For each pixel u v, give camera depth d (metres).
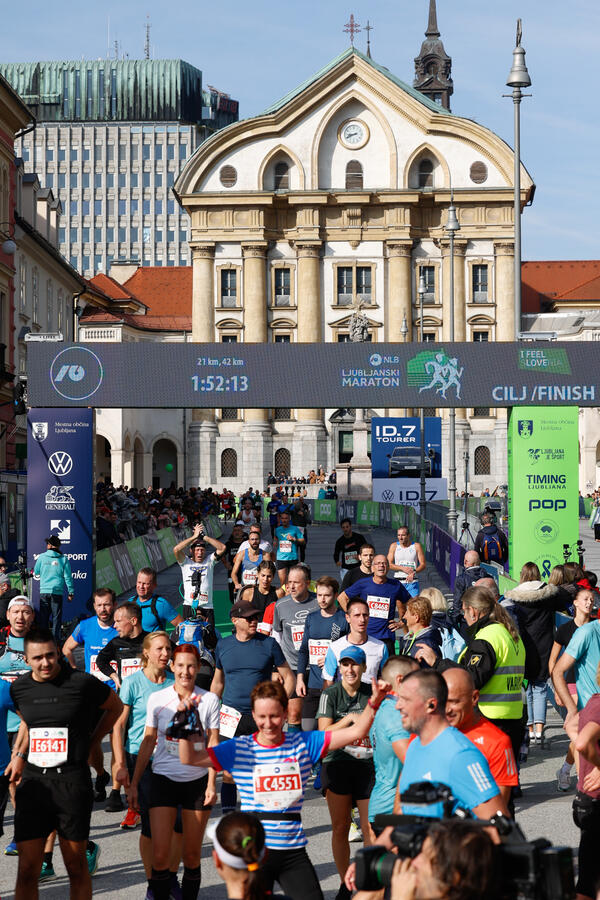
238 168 107.38
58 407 28.56
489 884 4.35
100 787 14.07
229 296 108.38
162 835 9.27
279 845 8.02
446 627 14.28
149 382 28.45
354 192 106.31
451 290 53.66
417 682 6.67
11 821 13.22
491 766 8.38
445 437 107.19
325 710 10.46
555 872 4.84
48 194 67.31
